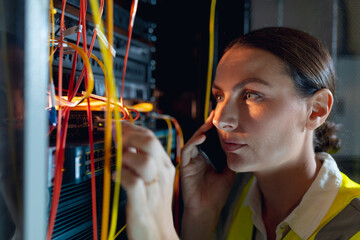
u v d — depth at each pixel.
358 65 1.07
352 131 1.09
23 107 0.30
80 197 0.52
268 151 0.60
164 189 0.44
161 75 1.14
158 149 0.43
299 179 0.68
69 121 0.55
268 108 0.58
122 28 0.82
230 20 0.97
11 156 0.31
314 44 0.66
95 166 0.52
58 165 0.41
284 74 0.58
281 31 0.64
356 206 0.61
